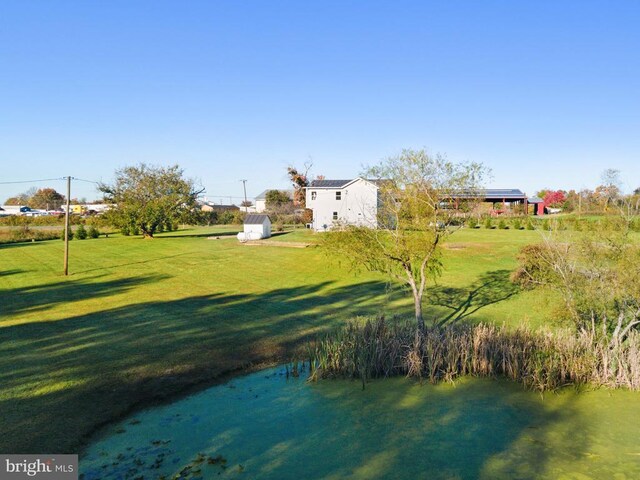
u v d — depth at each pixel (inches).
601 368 465.1
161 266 1159.0
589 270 507.8
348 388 441.4
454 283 875.4
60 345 536.7
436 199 551.2
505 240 1405.0
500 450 333.7
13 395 399.9
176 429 354.0
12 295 828.6
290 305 738.2
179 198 1993.1
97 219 2058.3
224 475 294.2
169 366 477.4
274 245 1537.9
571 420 381.7
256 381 451.8
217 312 694.5
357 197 1823.3
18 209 4490.7
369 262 594.6
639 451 334.0
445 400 417.4
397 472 302.8
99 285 922.1
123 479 285.9
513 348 478.0
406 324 555.5
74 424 352.5
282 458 316.8
